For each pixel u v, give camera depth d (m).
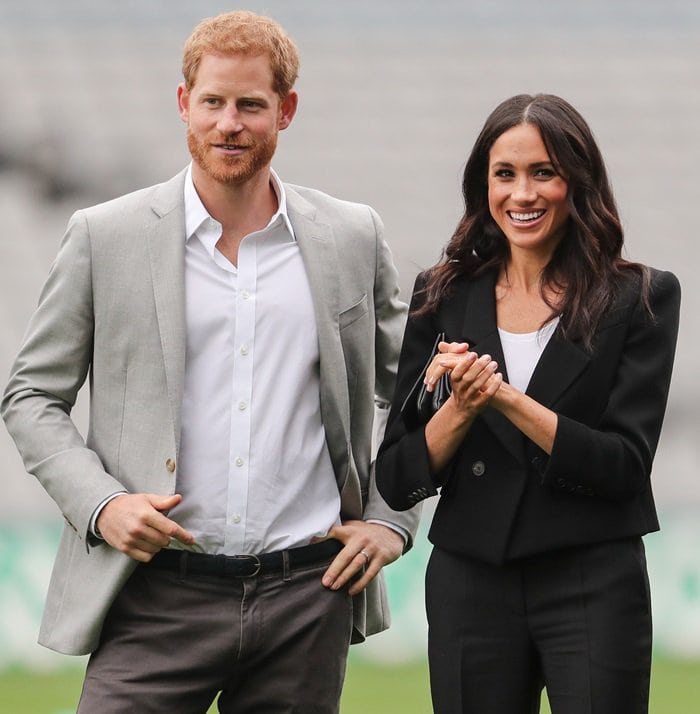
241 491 13.10
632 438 11.81
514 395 11.58
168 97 53.75
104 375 13.30
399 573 28.06
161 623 13.20
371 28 56.47
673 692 25.62
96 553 13.25
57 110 52.34
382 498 13.64
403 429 12.63
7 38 54.28
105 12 55.75
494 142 12.09
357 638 14.31
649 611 12.01
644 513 12.06
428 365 12.20
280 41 12.98
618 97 54.56
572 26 56.56
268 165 13.44
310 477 13.46
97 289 13.22
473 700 11.99
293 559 13.34
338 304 13.56
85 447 13.24
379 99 54.31
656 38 56.16
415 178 52.44
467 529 12.06
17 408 13.29
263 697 13.57
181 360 13.00
